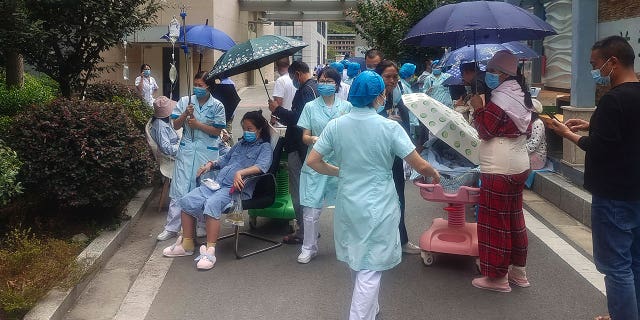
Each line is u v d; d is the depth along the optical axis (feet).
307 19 106.11
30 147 19.02
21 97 31.48
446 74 33.55
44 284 14.65
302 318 14.88
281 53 20.86
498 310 15.26
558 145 31.04
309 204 18.39
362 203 12.70
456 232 18.25
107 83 35.73
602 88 27.81
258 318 14.88
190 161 20.71
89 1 26.35
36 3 25.53
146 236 21.38
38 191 19.51
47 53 27.86
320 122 18.15
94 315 14.90
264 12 105.50
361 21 53.78
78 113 19.56
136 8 30.12
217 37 29.12
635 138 12.22
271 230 22.36
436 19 17.25
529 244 20.58
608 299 12.94
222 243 20.84
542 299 15.92
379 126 12.71
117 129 19.95
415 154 12.71
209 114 20.62
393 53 51.78
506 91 15.33
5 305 13.53
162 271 18.02
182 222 19.38
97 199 19.58
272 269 18.26
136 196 25.29
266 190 19.86
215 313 15.16
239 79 98.78
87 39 28.37
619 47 12.53
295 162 20.10
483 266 16.35
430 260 18.35
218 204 18.44
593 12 27.30
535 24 16.71
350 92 12.89
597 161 12.63
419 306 15.51
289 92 26.07
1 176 15.47
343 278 17.49
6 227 19.24
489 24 16.33
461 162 17.88
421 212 25.17
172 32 22.50
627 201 12.41
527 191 29.04
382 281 17.22
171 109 23.89
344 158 12.91
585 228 22.66
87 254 17.88
